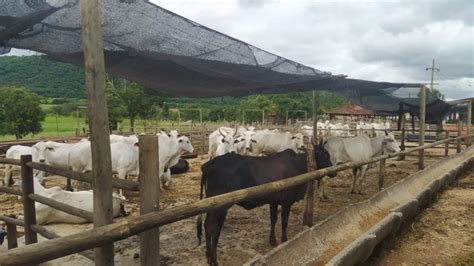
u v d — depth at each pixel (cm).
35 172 816
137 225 219
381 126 2339
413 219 673
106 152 264
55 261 436
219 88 730
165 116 3073
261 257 344
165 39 418
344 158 855
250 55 520
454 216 709
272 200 497
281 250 376
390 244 548
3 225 570
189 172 1154
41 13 302
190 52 470
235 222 634
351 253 386
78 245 188
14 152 823
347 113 4591
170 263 459
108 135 266
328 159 620
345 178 1074
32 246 172
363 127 2297
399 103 1406
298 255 399
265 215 679
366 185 972
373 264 498
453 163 1188
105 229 203
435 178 927
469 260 513
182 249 504
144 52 452
